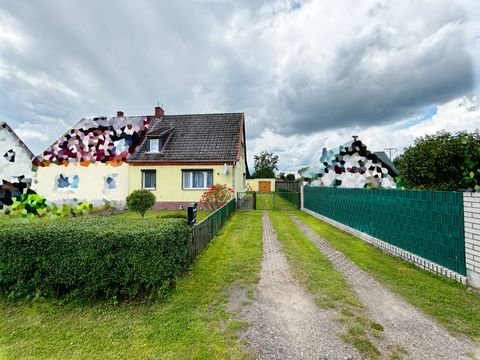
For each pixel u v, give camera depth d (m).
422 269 5.32
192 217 6.00
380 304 3.85
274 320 3.44
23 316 3.75
